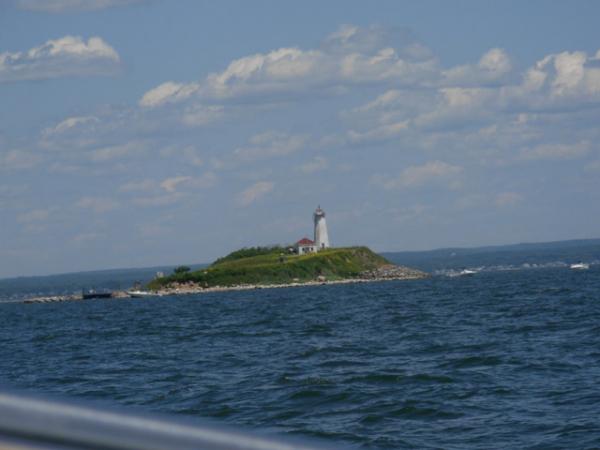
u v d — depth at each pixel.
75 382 91.19
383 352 108.69
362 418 62.53
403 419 61.94
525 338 120.81
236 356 111.12
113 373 97.88
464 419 61.00
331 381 79.69
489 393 71.12
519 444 52.62
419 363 95.12
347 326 163.88
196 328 182.25
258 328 170.38
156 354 121.00
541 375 80.81
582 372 81.50
